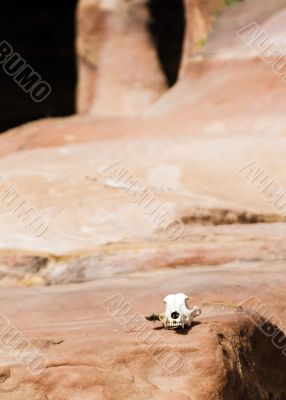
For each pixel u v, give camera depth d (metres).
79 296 23.66
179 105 49.00
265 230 29.30
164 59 69.81
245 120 43.75
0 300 23.94
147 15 68.62
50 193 31.36
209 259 27.20
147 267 27.00
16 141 49.28
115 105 69.25
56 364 16.94
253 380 18.86
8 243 28.08
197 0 59.03
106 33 69.75
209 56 50.97
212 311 21.22
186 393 16.67
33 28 94.56
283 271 25.78
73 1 95.25
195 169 35.19
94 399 16.25
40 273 26.94
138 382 16.83
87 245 27.84
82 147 39.88
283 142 37.78
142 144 39.03
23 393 16.42
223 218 30.11
